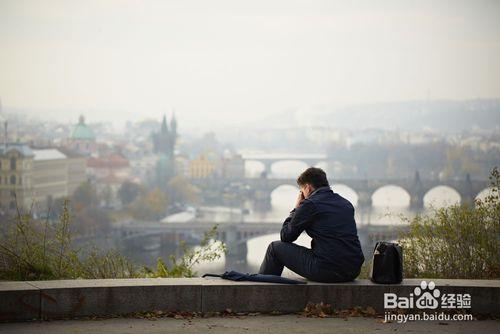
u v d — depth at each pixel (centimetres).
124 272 1066
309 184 821
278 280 798
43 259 956
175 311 788
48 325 748
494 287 798
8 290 757
